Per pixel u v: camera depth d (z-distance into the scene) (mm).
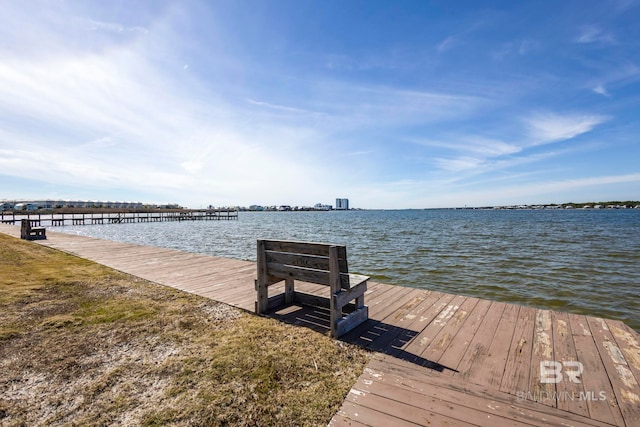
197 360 2660
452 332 3258
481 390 2227
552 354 2773
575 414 1979
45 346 2941
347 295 3334
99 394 2191
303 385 2295
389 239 21469
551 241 19375
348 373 2463
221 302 4328
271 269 3848
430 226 37031
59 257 8242
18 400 2115
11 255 8547
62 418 1938
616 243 18219
